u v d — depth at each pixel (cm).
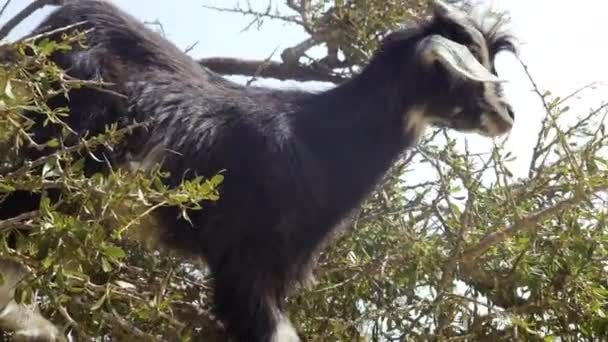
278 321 298
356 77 309
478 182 305
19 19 303
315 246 302
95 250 239
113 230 247
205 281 305
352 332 301
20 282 241
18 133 247
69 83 252
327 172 303
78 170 248
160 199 247
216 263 297
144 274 294
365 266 299
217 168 297
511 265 303
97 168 293
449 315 296
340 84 310
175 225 298
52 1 306
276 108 304
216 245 297
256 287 296
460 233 295
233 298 296
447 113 304
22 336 270
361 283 303
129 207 246
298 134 302
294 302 308
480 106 302
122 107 295
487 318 295
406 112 306
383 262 298
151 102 298
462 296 294
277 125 300
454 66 297
